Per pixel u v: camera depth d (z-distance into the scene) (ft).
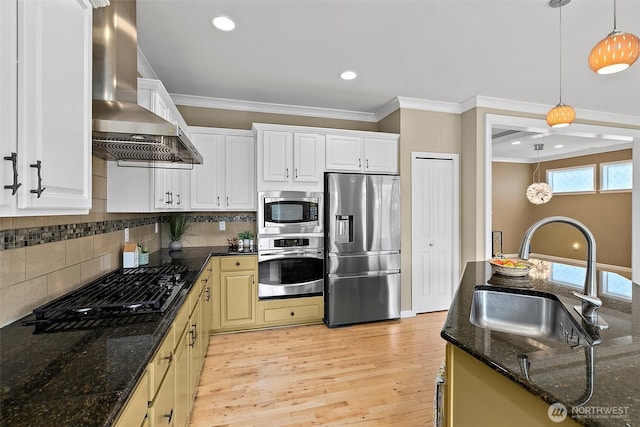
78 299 4.72
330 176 11.34
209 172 11.12
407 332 10.86
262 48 8.48
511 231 27.30
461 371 3.31
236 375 7.96
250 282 10.81
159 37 7.91
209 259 9.60
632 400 2.13
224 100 12.15
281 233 11.10
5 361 3.02
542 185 23.04
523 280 6.03
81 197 3.65
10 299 3.92
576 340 3.81
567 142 21.11
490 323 5.25
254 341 10.02
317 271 11.50
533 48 8.52
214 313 10.48
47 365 2.96
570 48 8.52
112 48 5.49
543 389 2.27
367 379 7.80
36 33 2.82
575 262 24.57
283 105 12.81
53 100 3.08
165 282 5.88
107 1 4.05
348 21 7.30
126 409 2.69
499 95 11.95
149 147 5.72
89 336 3.63
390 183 11.93
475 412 3.10
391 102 12.68
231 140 11.34
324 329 11.12
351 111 13.73
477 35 7.89
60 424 2.14
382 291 11.84
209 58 8.99
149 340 3.54
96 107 5.08
